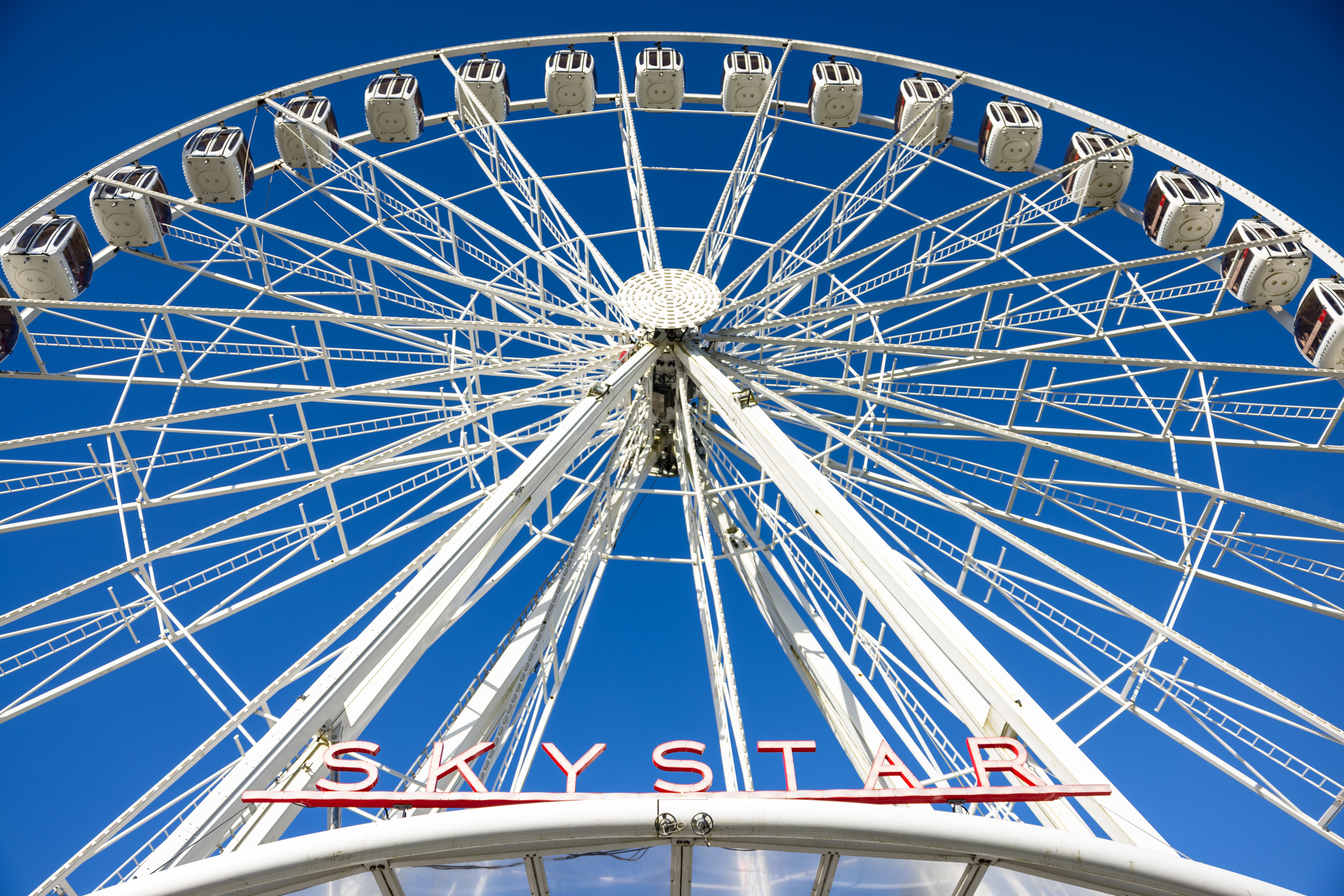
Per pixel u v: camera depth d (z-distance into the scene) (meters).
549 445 14.16
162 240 19.70
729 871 8.23
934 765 12.37
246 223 18.28
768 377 20.69
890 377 20.28
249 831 8.82
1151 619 14.48
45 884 12.05
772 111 26.97
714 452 20.45
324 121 23.94
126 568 14.95
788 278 19.52
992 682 10.21
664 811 7.47
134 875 8.14
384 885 7.87
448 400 19.50
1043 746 9.54
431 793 8.22
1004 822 7.66
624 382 17.28
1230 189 19.97
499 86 26.02
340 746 9.21
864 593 12.24
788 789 8.32
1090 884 7.91
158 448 17.36
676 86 26.67
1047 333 19.95
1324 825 13.30
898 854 7.79
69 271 18.62
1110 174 22.94
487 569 12.42
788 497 14.36
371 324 17.00
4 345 17.39
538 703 14.95
